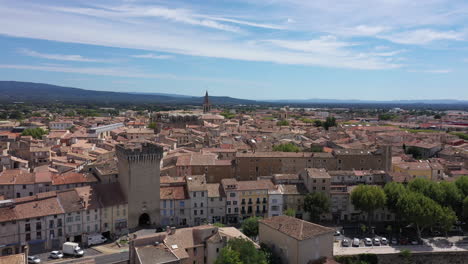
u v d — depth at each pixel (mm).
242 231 144750
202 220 167875
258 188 172875
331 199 177625
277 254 120188
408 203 159625
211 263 116938
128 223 156750
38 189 168125
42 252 134125
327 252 118000
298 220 123938
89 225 146750
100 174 178375
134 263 111375
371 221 177875
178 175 199500
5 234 129750
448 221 155625
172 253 108688
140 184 157750
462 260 145500
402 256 140875
